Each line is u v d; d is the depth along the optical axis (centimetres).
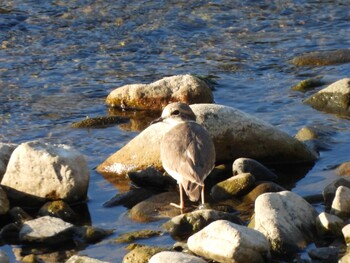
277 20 2317
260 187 1316
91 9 2364
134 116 1759
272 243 1127
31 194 1326
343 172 1410
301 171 1442
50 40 2188
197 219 1211
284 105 1767
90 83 1941
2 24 2264
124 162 1458
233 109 1493
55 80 1958
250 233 1096
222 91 1872
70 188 1318
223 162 1462
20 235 1206
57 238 1200
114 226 1256
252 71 1994
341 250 1119
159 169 1434
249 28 2269
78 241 1201
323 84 1877
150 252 1115
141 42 2180
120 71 2011
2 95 1869
